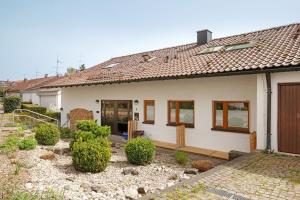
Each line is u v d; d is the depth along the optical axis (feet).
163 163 31.81
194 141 40.63
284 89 28.19
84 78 60.85
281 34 40.83
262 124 29.68
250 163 24.27
